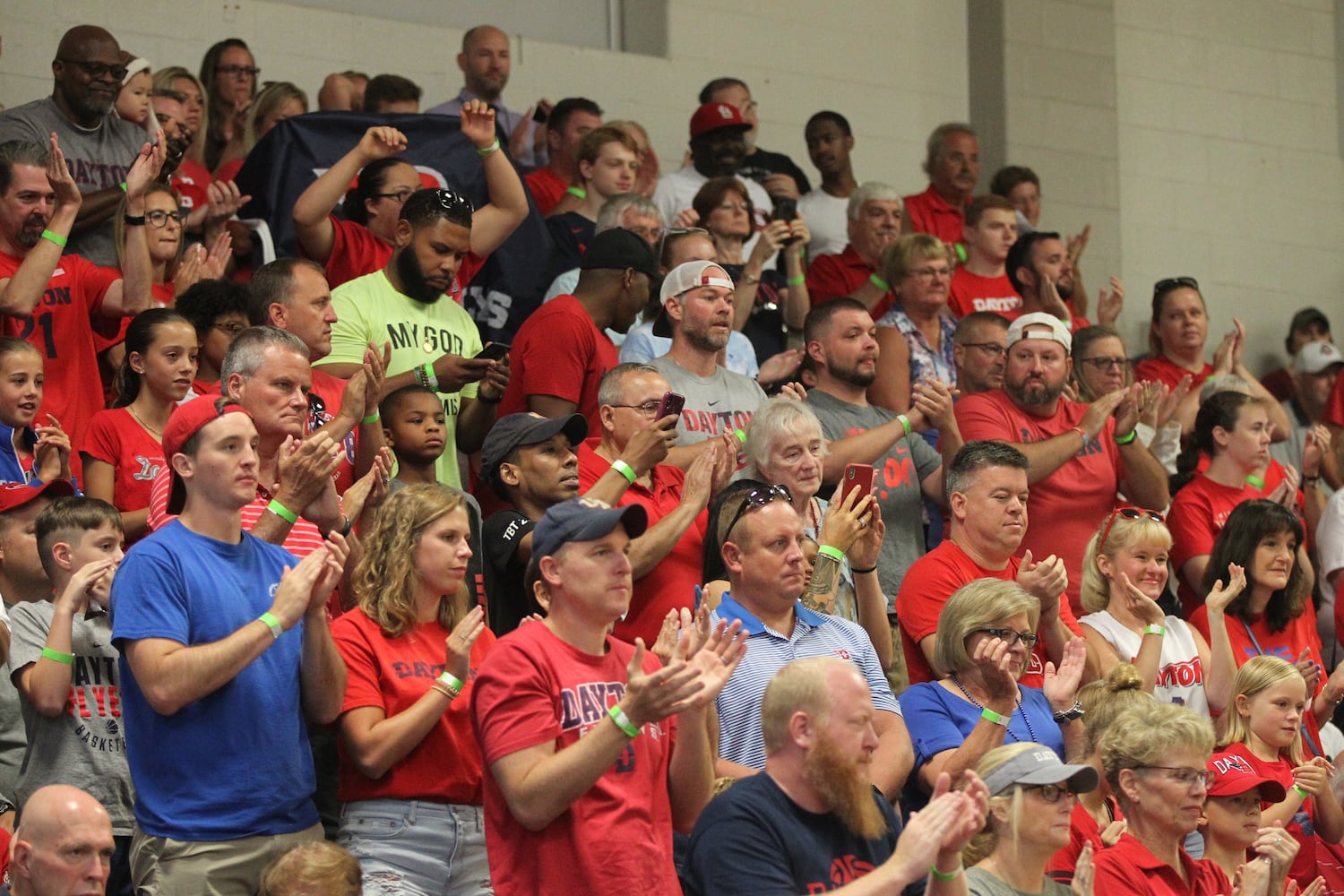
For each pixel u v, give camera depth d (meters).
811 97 39.38
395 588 16.91
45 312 22.75
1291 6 44.75
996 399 25.81
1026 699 18.89
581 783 13.73
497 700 14.47
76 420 22.86
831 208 34.72
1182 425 31.47
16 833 14.66
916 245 27.91
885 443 22.91
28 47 31.06
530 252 28.06
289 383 18.16
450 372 21.97
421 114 28.06
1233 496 26.66
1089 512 25.25
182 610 15.29
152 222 24.44
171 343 20.64
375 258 25.47
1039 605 19.09
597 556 14.82
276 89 29.84
